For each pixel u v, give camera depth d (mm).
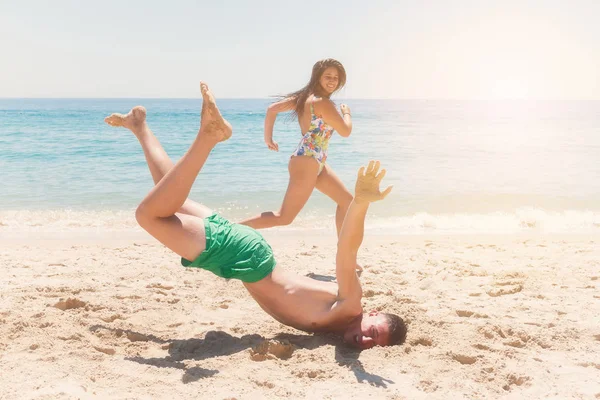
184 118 47125
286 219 5398
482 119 48906
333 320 3721
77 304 4332
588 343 3723
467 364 3422
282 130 30344
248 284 3816
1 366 3100
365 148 21156
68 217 9352
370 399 2883
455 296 4836
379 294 4855
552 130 32719
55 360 3215
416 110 83312
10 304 4223
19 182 12984
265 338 3844
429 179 13727
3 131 26797
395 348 3570
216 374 3154
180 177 3344
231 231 3676
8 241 7312
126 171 14922
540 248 7004
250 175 14266
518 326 4000
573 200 11031
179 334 3893
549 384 3080
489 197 11344
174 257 6266
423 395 2941
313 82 5367
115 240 7477
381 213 9875
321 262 6148
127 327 3932
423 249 6918
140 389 2934
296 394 2920
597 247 7047
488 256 6516
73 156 17688
